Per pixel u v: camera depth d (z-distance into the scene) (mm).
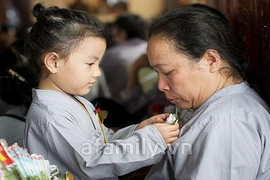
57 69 1499
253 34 1794
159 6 6578
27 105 1928
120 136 1637
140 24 3797
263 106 1449
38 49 1502
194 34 1332
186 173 1341
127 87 3303
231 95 1393
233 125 1318
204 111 1379
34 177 1287
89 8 6277
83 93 1530
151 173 1531
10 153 1340
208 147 1304
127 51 3631
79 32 1476
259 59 1742
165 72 1380
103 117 1701
